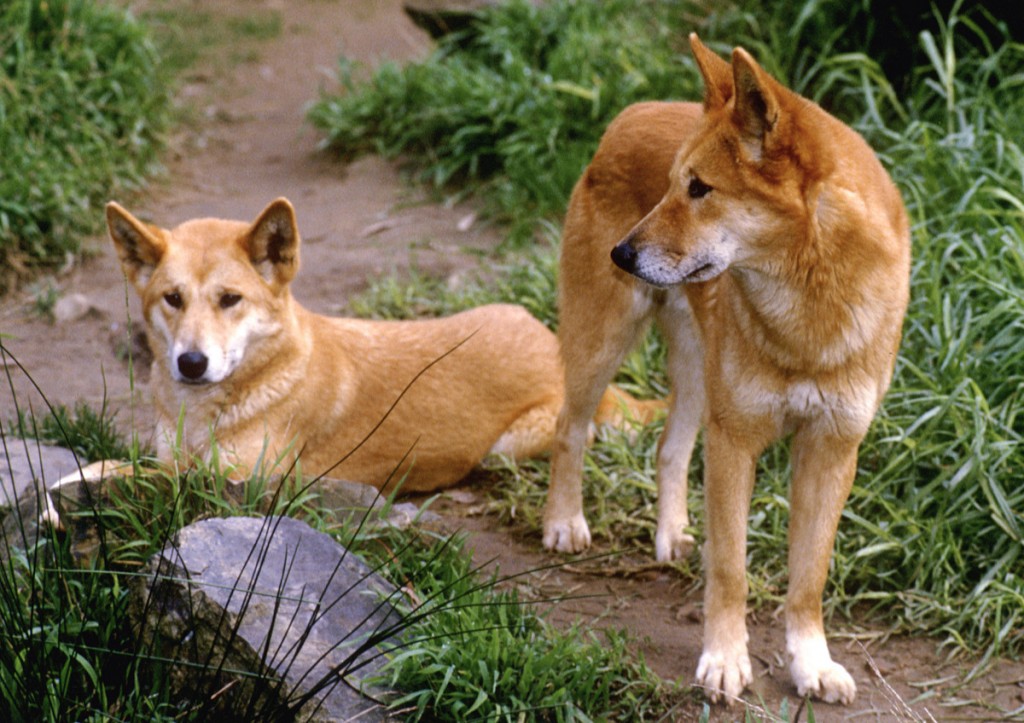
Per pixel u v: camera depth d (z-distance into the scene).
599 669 5.15
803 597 5.35
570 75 11.06
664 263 4.92
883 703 5.31
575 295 6.48
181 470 6.14
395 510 5.88
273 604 4.81
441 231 10.46
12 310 9.42
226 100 13.77
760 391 5.14
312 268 9.84
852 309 4.95
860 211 4.91
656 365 8.23
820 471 5.28
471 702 4.79
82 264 10.09
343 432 7.10
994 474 6.24
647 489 7.02
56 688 4.61
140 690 4.76
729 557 5.31
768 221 4.84
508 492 7.10
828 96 10.38
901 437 6.40
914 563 6.11
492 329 7.69
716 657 5.30
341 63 12.72
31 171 10.32
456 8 12.51
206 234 6.62
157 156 12.00
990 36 9.98
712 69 5.04
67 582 5.04
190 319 6.33
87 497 5.46
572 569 6.43
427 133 11.62
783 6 10.80
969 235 7.82
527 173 10.50
